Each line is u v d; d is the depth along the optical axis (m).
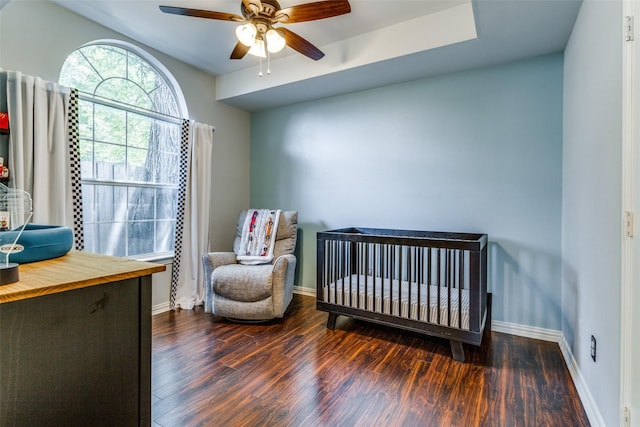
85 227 2.79
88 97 2.72
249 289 2.86
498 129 2.79
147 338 1.14
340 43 2.94
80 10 2.52
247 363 2.22
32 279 0.93
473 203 2.91
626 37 1.28
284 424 1.61
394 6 2.41
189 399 1.81
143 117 3.22
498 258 2.80
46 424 0.90
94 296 1.00
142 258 3.15
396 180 3.29
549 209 2.59
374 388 1.93
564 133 2.48
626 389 1.26
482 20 2.11
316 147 3.82
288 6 2.44
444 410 1.73
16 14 2.26
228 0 2.39
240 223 3.69
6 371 0.82
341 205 3.64
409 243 2.44
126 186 3.08
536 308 2.65
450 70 2.92
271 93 3.57
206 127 3.59
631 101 1.24
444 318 2.31
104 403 1.03
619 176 1.35
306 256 3.92
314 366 2.18
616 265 1.38
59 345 0.92
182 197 3.38
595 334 1.64
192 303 3.40
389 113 3.32
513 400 1.81
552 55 2.58
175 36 2.90
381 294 2.55
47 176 2.35
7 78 2.16
